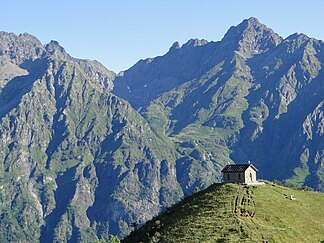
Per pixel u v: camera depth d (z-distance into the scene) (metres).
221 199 179.38
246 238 143.38
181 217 172.62
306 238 149.25
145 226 186.38
